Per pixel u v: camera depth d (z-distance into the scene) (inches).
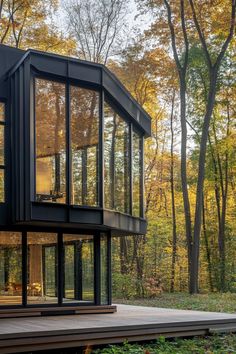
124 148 499.8
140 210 553.9
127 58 932.0
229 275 948.6
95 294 463.5
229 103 947.3
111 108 474.6
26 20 856.9
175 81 948.6
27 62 413.1
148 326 369.4
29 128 405.1
